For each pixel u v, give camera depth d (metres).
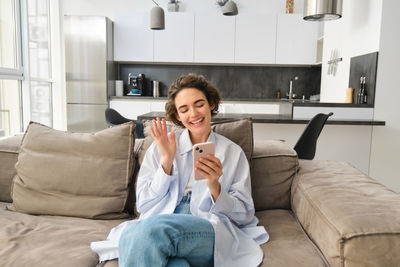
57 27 5.37
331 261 1.04
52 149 1.56
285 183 1.59
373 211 1.06
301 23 5.33
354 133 3.34
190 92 1.29
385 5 3.25
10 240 1.23
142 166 1.39
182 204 1.32
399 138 3.36
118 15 5.39
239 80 5.87
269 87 5.87
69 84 5.20
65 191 1.52
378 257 0.95
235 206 1.24
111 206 1.50
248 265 1.08
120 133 1.56
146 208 1.32
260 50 5.40
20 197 1.55
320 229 1.14
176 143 1.39
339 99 4.33
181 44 5.41
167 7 5.57
